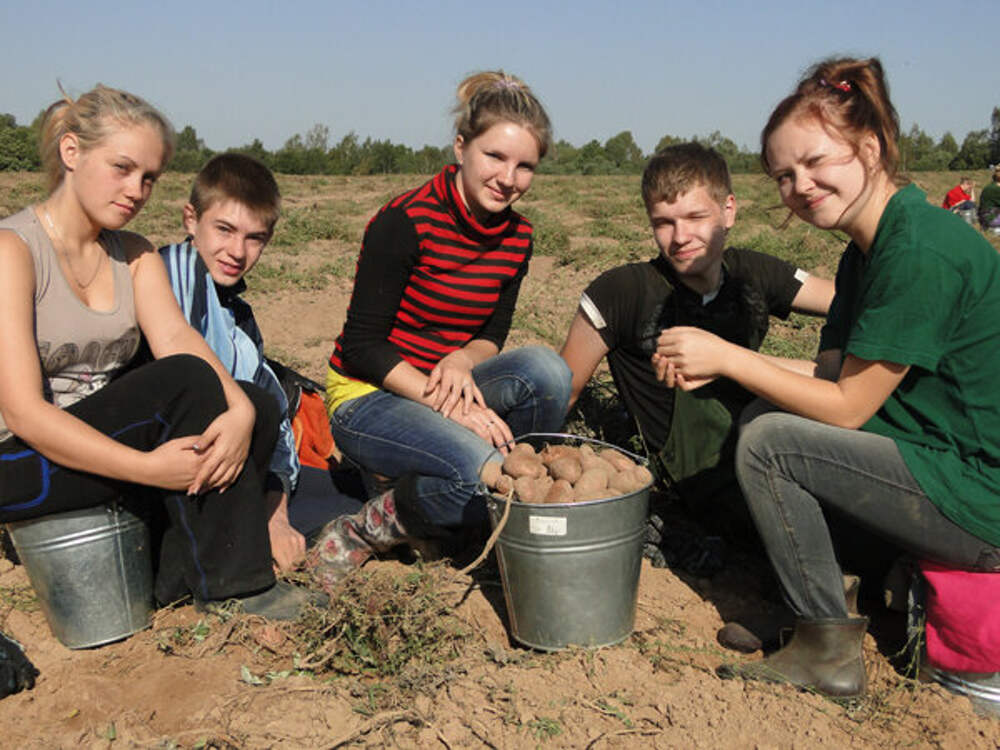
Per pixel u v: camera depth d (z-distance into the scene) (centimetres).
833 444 238
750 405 279
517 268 327
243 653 254
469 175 291
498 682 239
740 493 317
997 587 237
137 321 271
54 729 223
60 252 249
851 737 227
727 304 333
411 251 300
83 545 252
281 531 306
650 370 335
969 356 229
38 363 239
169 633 261
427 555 314
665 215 306
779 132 236
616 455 274
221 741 215
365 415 310
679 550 319
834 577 246
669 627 279
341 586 269
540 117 288
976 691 242
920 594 252
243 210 321
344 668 249
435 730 220
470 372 312
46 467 241
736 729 224
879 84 231
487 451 281
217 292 334
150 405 249
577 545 243
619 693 238
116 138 238
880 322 228
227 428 251
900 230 230
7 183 1983
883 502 238
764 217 1384
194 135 7188
